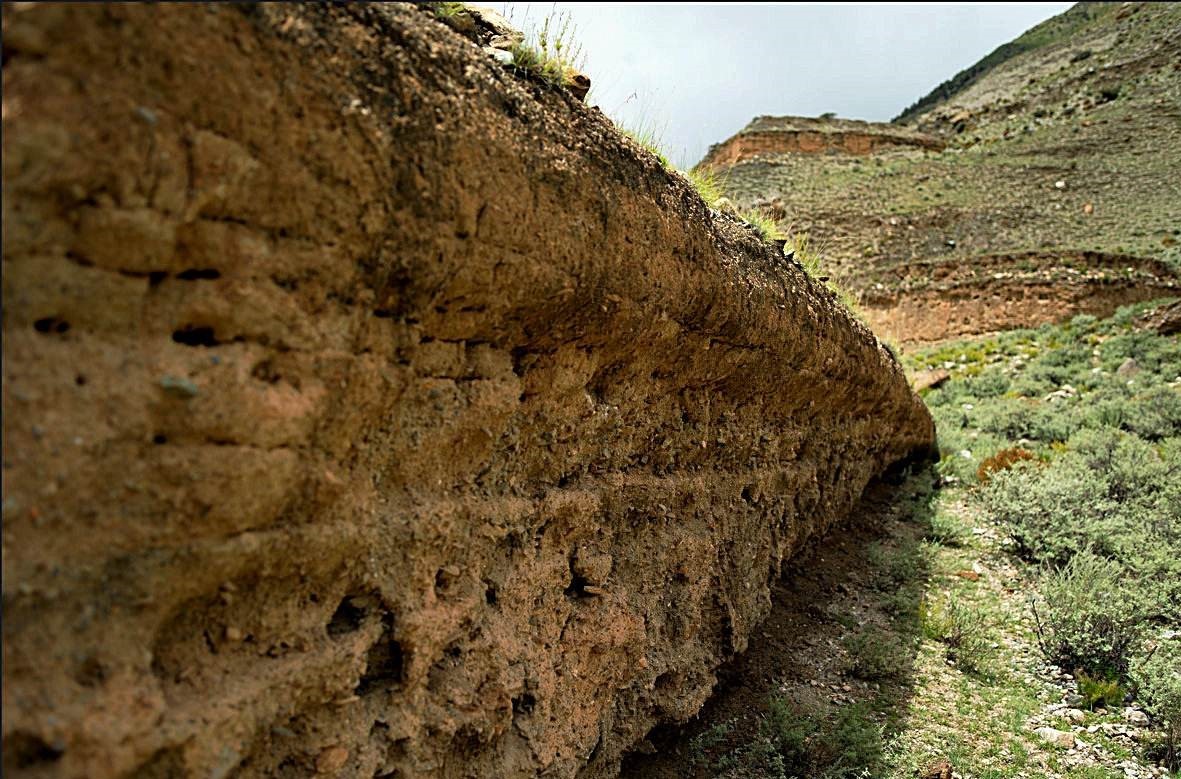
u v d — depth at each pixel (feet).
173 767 5.58
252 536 6.10
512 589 9.57
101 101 4.88
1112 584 20.88
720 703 15.87
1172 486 28.04
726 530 15.81
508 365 9.16
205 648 6.17
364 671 7.39
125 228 5.13
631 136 12.93
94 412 5.03
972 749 15.61
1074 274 79.51
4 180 4.61
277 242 6.08
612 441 11.91
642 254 10.27
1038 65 197.98
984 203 117.29
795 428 19.77
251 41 5.57
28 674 4.79
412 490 8.05
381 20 6.88
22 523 4.73
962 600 22.65
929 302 86.84
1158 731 16.44
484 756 9.11
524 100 8.60
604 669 11.55
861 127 173.17
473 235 7.54
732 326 13.41
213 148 5.44
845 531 26.76
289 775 6.84
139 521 5.31
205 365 5.66
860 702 16.67
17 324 4.79
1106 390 46.91
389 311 7.25
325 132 6.07
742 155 170.81
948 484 33.73
